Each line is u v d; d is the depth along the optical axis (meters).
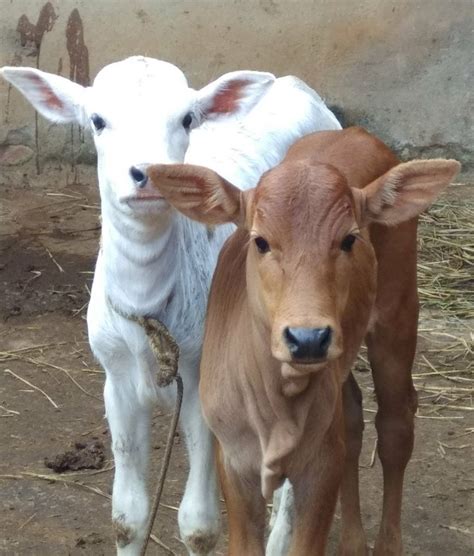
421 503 3.02
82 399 3.47
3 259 4.38
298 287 2.07
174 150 2.44
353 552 2.77
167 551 2.84
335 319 2.06
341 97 5.20
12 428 3.32
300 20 5.10
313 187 2.13
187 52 5.12
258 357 2.25
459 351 3.75
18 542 2.85
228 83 2.57
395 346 2.78
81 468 3.14
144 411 2.65
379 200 2.27
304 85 3.32
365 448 3.26
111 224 2.50
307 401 2.25
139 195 2.36
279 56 5.14
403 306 2.77
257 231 2.13
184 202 2.28
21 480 3.09
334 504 2.38
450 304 4.04
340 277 2.13
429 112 5.22
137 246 2.48
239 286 2.38
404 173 2.24
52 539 2.86
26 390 3.51
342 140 2.75
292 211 2.12
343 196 2.14
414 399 2.83
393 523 2.79
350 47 5.14
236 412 2.34
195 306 2.59
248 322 2.28
